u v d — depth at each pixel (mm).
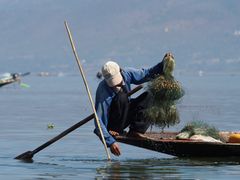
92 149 47406
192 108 86938
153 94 41375
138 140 41062
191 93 136125
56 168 39938
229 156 41188
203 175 37656
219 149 40781
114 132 41344
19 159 43062
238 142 41844
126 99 41031
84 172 38656
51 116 76875
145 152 45594
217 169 38969
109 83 40906
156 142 40938
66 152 46062
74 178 37219
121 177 37312
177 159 41719
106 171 38875
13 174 38406
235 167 39469
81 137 54156
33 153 43062
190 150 41125
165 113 41406
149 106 41500
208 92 142375
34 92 154625
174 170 38844
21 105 99625
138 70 41719
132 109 41688
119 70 41125
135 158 43000
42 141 52594
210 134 42906
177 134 43719
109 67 40844
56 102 108188
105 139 40688
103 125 40781
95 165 40688
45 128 62375
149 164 40594
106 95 41031
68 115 78500
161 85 41094
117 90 41031
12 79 165125
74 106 96438
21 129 61438
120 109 40969
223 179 36781
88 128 61250
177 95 41438
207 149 40906
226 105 92938
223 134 43688
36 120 71125
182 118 71188
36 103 105062
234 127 61250
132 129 41656
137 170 39000
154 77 41906
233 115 74875
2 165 41062
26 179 37156
